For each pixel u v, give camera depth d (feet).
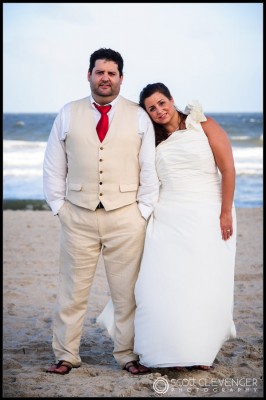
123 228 14.37
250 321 19.22
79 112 14.46
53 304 21.80
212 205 14.55
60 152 14.76
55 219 40.22
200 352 13.58
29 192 59.26
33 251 30.37
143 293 14.05
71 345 14.80
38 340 17.57
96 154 14.21
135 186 14.51
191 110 14.78
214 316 13.85
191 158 14.44
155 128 14.97
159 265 14.05
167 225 14.37
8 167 75.87
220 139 14.61
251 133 122.31
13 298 22.45
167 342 13.64
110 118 14.37
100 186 14.25
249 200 52.49
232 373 14.39
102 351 16.61
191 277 13.89
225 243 14.47
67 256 14.74
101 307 21.31
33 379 13.89
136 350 14.15
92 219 14.38
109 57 14.06
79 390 13.14
